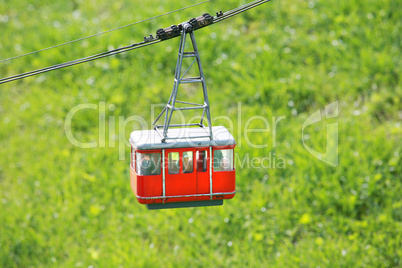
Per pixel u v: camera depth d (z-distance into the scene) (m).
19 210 47.09
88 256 43.00
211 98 54.06
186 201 27.20
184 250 42.72
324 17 59.06
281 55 56.91
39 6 72.75
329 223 42.44
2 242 44.84
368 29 55.66
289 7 61.97
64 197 48.00
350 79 53.16
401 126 48.38
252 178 46.47
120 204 46.66
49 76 61.22
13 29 68.69
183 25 25.31
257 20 61.94
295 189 44.62
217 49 58.81
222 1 63.44
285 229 43.12
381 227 41.38
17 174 51.25
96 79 58.94
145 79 58.16
